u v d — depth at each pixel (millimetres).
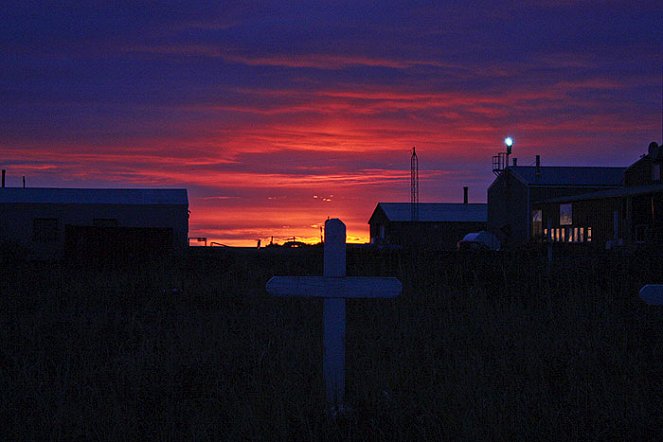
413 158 71312
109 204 43062
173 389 6461
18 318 11172
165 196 45125
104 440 5023
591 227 46406
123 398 6172
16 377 6793
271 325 10031
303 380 6641
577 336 8641
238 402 5730
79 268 24703
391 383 6504
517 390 6301
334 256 5723
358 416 5672
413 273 16469
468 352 8062
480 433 4988
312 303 12008
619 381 6590
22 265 25969
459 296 12812
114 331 9930
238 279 17828
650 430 5312
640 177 51438
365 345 8586
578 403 5801
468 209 75938
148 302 13625
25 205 42062
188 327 9688
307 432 5223
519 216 59938
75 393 6352
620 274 16125
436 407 5625
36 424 5375
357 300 12641
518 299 12289
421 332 9391
